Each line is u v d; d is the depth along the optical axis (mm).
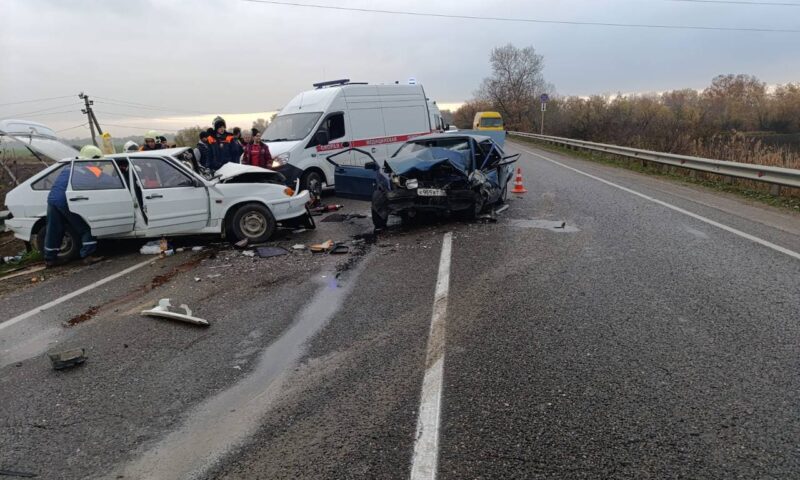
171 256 7453
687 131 23047
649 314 4395
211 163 9938
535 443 2746
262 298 5355
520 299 4879
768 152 14914
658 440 2732
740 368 3432
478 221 8664
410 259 6562
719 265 5715
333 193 13062
